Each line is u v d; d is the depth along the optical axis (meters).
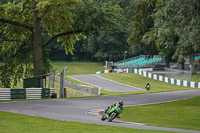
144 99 65.75
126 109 50.28
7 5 82.25
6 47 89.12
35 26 80.94
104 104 55.06
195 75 128.12
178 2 51.72
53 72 76.38
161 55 156.38
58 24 76.81
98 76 136.88
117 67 166.38
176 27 56.59
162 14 57.88
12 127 28.23
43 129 27.61
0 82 89.38
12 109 43.88
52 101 58.47
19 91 62.75
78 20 80.44
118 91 98.69
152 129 31.20
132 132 26.86
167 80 126.00
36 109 44.84
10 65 89.19
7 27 85.31
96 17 78.94
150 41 146.88
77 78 127.88
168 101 62.31
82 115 40.66
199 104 57.59
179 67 144.62
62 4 70.44
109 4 81.50
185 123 40.41
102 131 26.97
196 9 51.84
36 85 69.50
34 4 79.19
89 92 85.62
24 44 88.75
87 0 78.38
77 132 26.33
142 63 171.50
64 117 37.16
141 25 157.62
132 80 127.81
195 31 52.16
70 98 66.06
